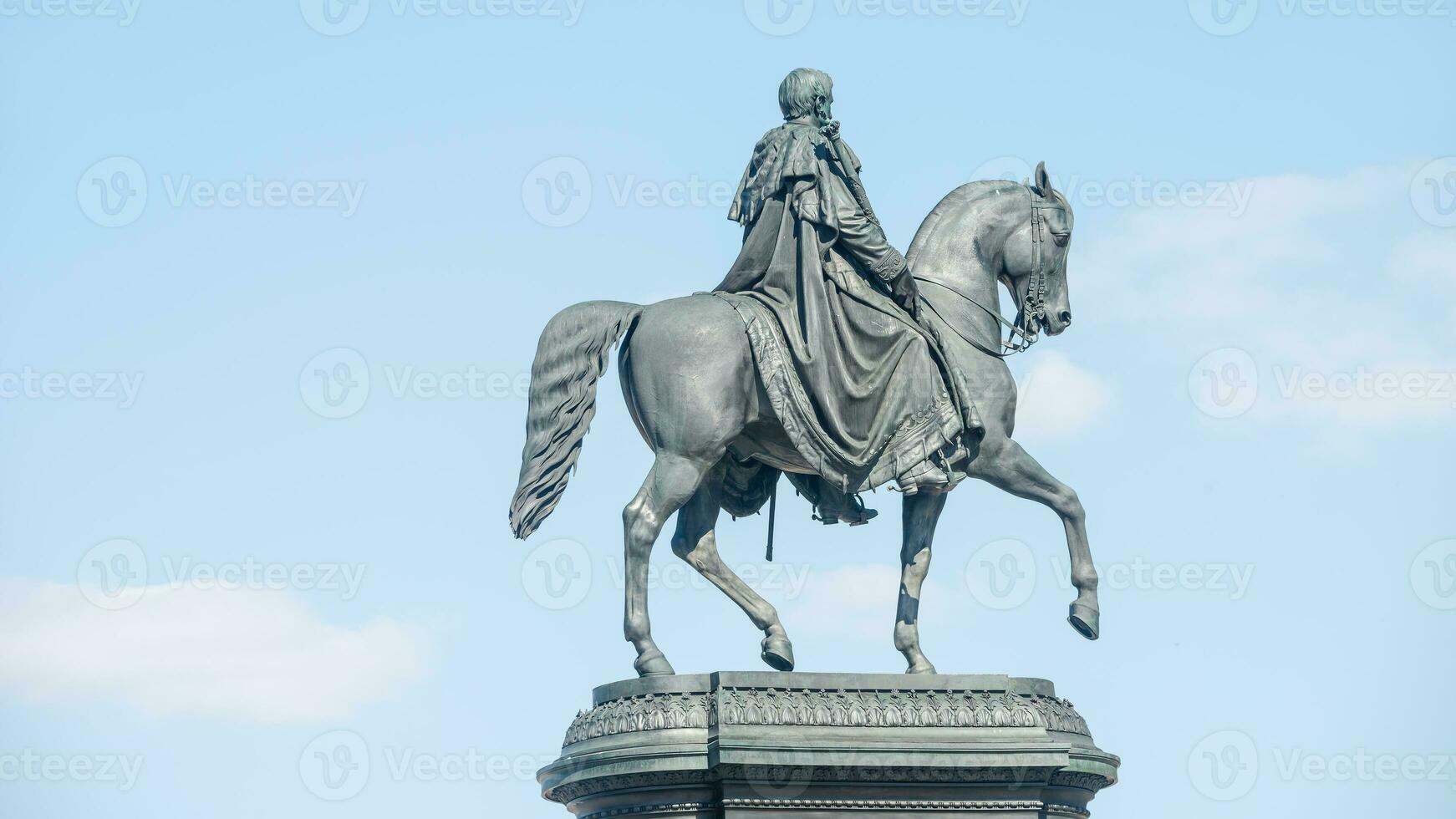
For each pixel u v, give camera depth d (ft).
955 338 72.79
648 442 71.20
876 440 70.28
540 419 69.87
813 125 73.77
